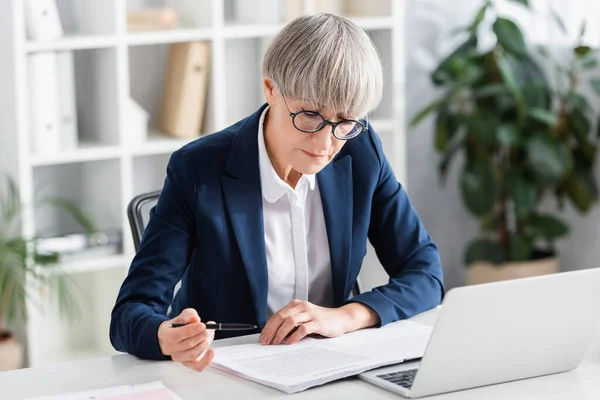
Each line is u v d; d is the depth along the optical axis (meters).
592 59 4.01
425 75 4.43
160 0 3.69
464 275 4.70
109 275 3.57
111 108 3.47
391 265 2.07
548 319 1.51
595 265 4.32
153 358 1.65
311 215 1.97
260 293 1.88
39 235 3.52
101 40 3.33
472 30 4.11
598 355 1.68
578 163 4.21
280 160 1.88
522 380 1.55
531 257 4.34
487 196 4.17
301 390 1.49
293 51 1.66
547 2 4.35
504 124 4.08
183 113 3.60
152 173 3.85
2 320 3.35
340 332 1.76
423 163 4.52
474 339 1.45
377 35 3.95
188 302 1.96
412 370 1.56
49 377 1.58
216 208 1.86
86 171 3.69
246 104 3.94
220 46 3.57
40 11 3.25
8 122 3.23
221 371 1.59
